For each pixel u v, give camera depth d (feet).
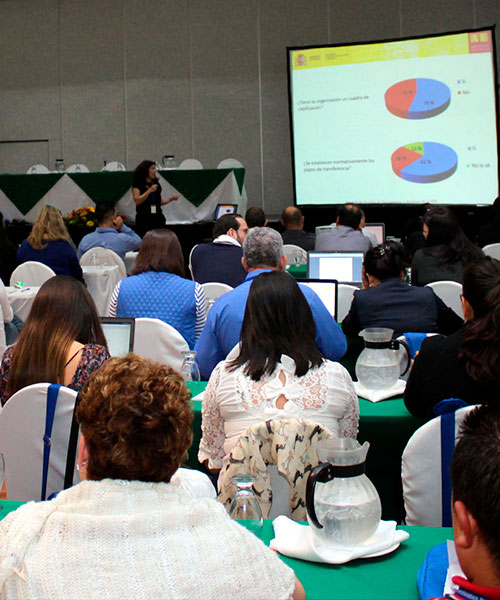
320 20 34.78
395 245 11.76
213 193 30.22
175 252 12.29
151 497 3.42
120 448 3.44
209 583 3.26
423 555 4.75
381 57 31.17
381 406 8.33
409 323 11.37
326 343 10.04
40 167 33.42
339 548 4.67
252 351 6.75
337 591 4.32
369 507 4.69
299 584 3.68
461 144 30.60
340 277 16.60
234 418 6.68
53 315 7.66
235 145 36.19
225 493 6.07
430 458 6.11
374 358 8.70
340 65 31.65
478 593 3.41
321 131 32.24
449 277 15.07
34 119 37.17
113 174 29.91
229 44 35.70
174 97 36.32
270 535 5.11
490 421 3.55
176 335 10.39
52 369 7.52
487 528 3.26
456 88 30.40
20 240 30.14
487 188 30.50
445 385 7.24
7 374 8.04
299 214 22.33
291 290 6.84
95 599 3.16
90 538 3.27
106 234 24.44
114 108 36.73
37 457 7.09
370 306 11.53
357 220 19.77
